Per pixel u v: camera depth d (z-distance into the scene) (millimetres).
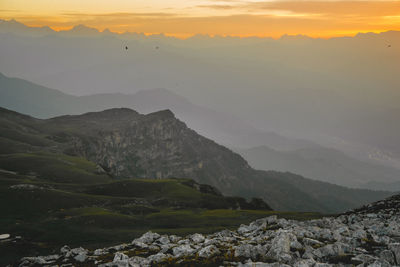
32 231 65250
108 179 146625
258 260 27984
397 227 34094
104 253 35688
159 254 31859
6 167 137750
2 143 189125
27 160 150500
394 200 60375
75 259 34156
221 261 28906
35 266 33656
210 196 125125
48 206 87625
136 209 93812
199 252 30906
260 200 143125
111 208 93250
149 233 41281
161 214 86562
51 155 174625
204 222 77062
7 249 55125
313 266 24297
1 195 89750
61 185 120000
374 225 36375
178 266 29156
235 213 89438
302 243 30297
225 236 38281
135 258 31125
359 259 25094
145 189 127562
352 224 39594
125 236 63781
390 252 25516
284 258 26562
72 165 159000
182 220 79312
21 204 85875
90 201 97938
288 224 39406
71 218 75375
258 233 37469
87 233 65438
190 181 161750
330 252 27016
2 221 71250
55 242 60594
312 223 39469
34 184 111500
